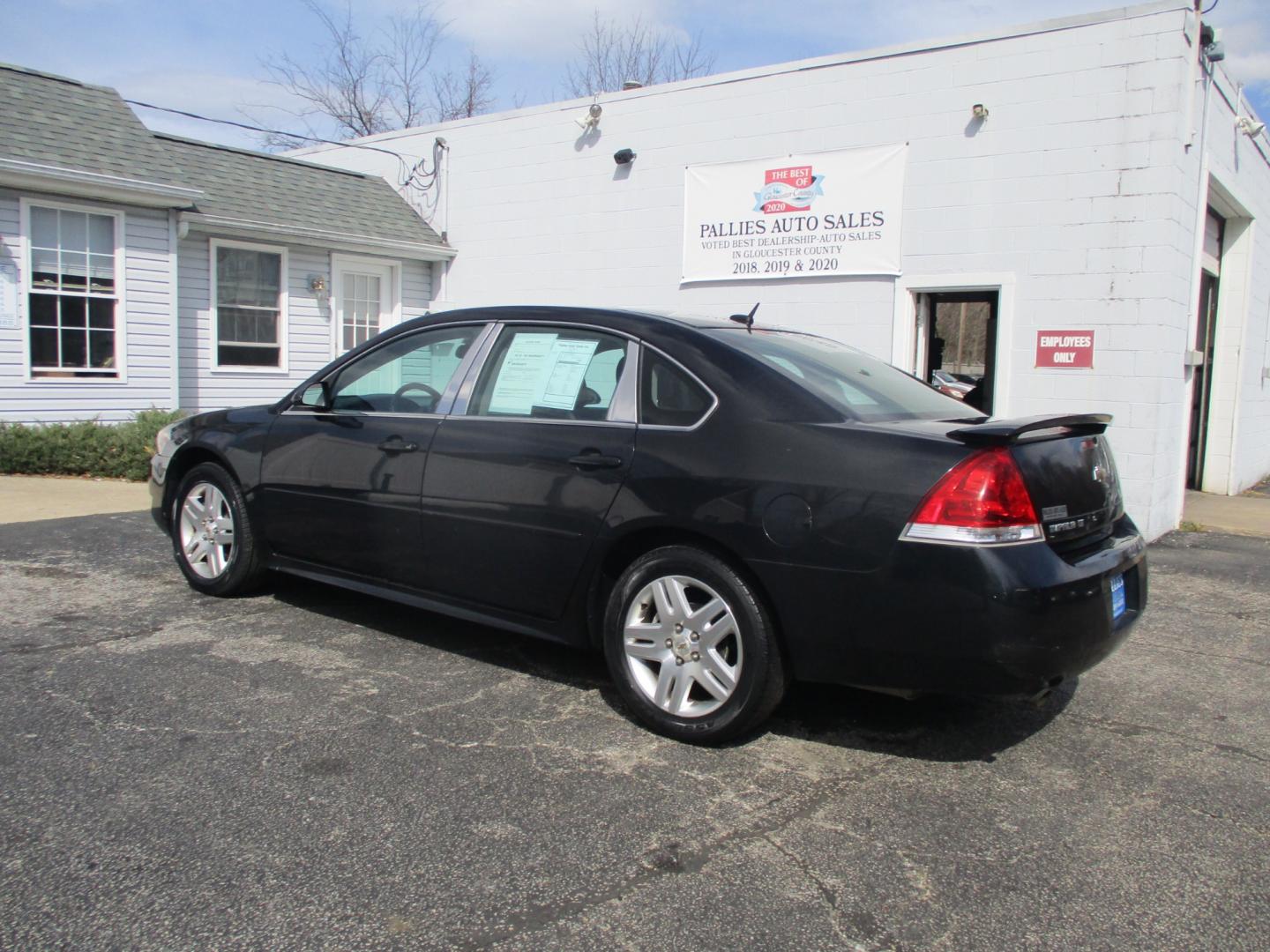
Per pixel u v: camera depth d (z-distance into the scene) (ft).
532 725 12.34
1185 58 25.84
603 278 38.29
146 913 8.05
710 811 10.18
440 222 44.55
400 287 45.03
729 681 11.49
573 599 12.87
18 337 32.99
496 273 42.37
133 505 27.55
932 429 11.31
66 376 34.35
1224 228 37.99
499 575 13.51
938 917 8.40
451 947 7.75
